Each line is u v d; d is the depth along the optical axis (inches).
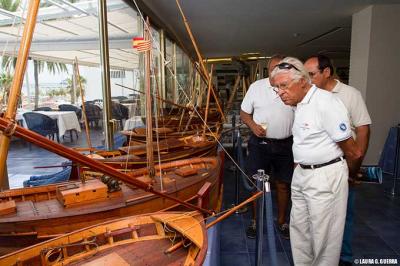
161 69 224.5
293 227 73.5
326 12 205.0
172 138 142.0
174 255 53.8
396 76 192.2
